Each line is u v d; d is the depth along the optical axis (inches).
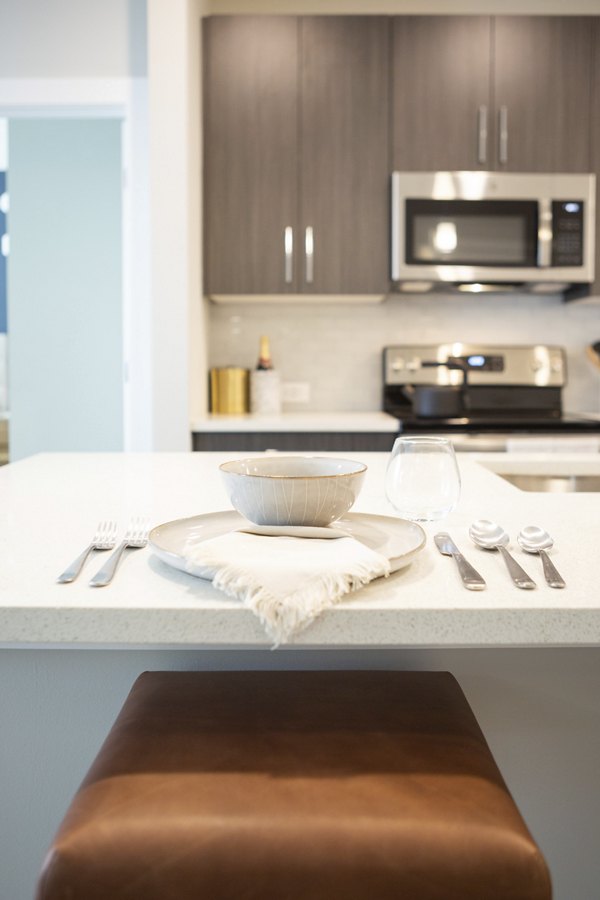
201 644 26.3
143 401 128.0
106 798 27.9
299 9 141.2
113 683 42.3
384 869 26.1
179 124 112.7
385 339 142.9
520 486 73.0
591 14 135.6
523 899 26.2
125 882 26.0
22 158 178.4
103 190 178.2
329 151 126.0
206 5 133.1
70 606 26.3
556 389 140.5
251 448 118.3
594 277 128.1
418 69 125.3
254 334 142.5
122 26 124.7
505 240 126.0
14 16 124.8
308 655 42.4
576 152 126.0
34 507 45.1
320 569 27.0
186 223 113.6
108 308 179.8
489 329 142.9
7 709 42.6
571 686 42.6
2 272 224.1
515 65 125.3
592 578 29.9
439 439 38.7
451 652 42.5
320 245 126.9
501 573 30.7
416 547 30.7
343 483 32.4
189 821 26.7
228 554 28.4
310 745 31.5
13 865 43.5
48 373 181.0
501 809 28.0
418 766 30.1
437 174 124.8
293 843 26.2
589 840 43.4
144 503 46.5
